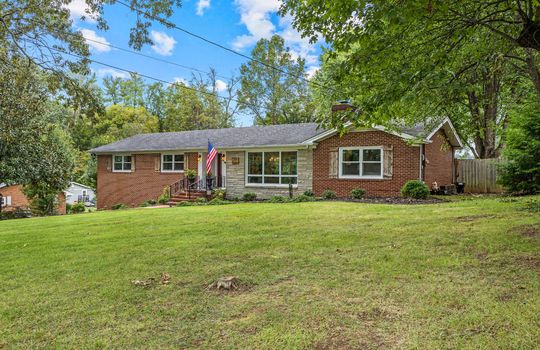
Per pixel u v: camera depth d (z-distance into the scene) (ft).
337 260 15.33
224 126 130.31
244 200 55.67
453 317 9.43
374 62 16.33
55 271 15.16
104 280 13.75
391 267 13.98
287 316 9.99
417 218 25.18
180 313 10.50
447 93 18.54
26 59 31.35
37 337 9.30
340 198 46.47
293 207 36.06
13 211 68.59
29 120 55.47
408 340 8.41
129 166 70.79
